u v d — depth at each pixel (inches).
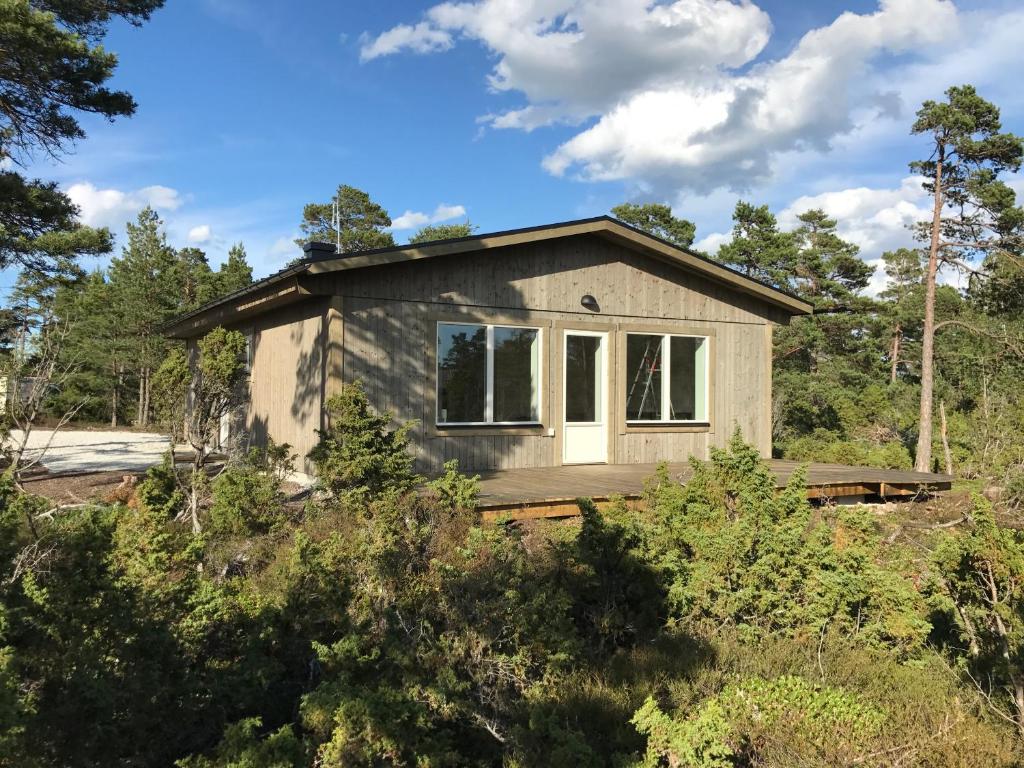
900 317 1181.1
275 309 456.4
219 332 281.9
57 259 551.8
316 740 119.4
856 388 1101.1
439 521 243.3
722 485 233.1
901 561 220.8
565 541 206.5
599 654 175.3
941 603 180.4
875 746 123.7
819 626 177.0
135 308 1050.1
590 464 459.5
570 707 141.3
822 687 140.6
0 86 459.5
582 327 458.9
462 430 411.2
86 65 453.4
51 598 132.3
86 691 115.7
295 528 247.9
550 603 161.9
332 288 371.9
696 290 508.4
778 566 187.0
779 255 1098.1
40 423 999.6
